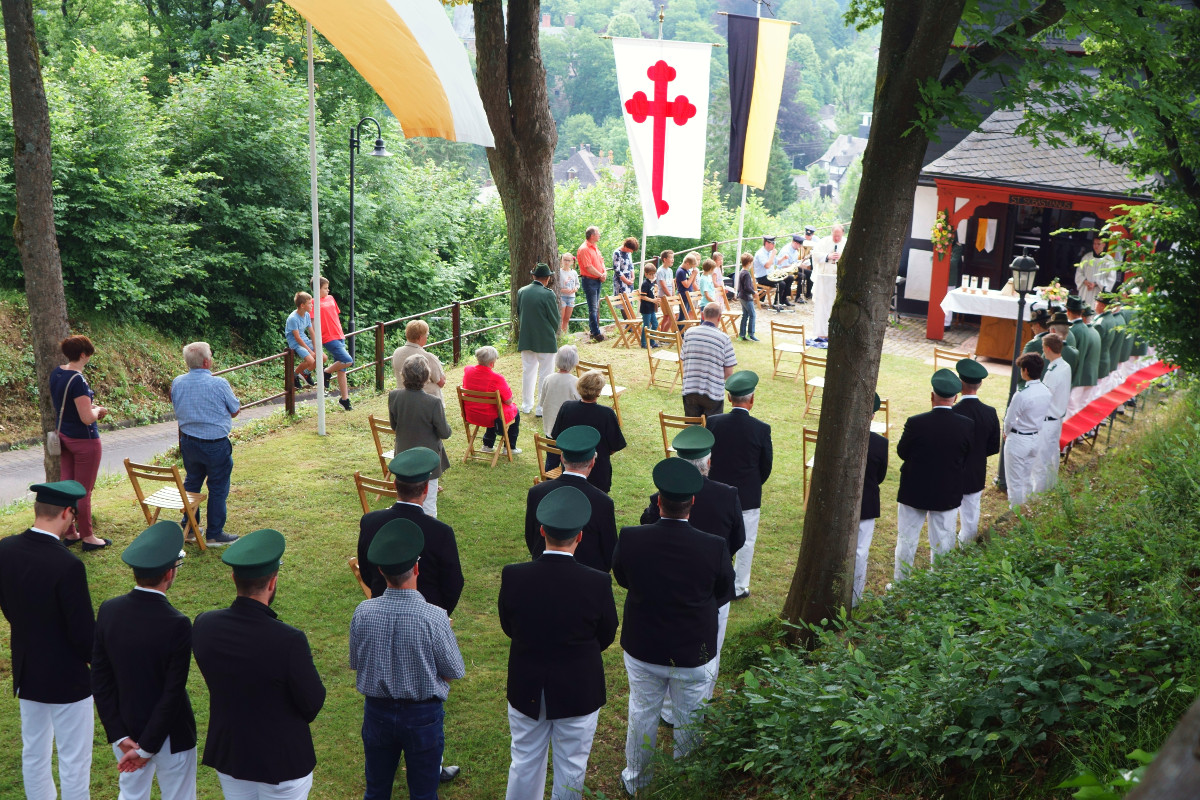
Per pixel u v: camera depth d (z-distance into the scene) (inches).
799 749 178.2
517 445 454.3
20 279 817.5
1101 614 173.5
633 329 653.9
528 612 185.5
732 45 611.8
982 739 153.4
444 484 404.5
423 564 213.8
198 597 301.9
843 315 245.0
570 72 3983.8
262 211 961.5
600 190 1405.0
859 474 254.7
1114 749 140.3
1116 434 483.8
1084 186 668.7
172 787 179.2
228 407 329.7
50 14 1197.1
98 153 832.9
